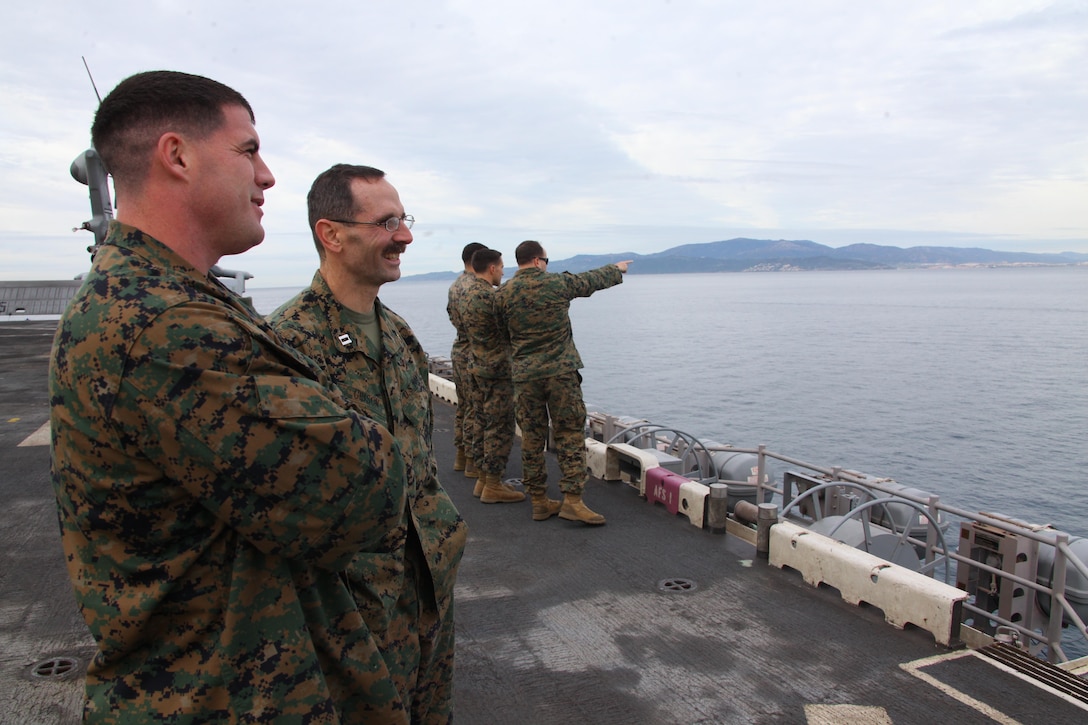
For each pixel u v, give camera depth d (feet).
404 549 6.19
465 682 10.96
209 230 4.84
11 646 11.60
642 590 14.21
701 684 10.85
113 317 4.11
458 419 22.82
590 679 11.02
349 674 5.02
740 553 16.08
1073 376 216.95
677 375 236.43
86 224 27.50
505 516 18.66
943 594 11.95
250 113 5.11
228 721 4.34
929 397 183.01
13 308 91.45
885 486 18.92
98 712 4.39
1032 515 87.25
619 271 18.60
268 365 4.48
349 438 4.42
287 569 4.64
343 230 6.72
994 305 619.67
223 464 4.09
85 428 4.13
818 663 11.43
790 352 300.61
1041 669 11.20
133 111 4.54
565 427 17.69
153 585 4.30
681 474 21.31
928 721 9.88
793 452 124.47
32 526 17.08
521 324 17.37
